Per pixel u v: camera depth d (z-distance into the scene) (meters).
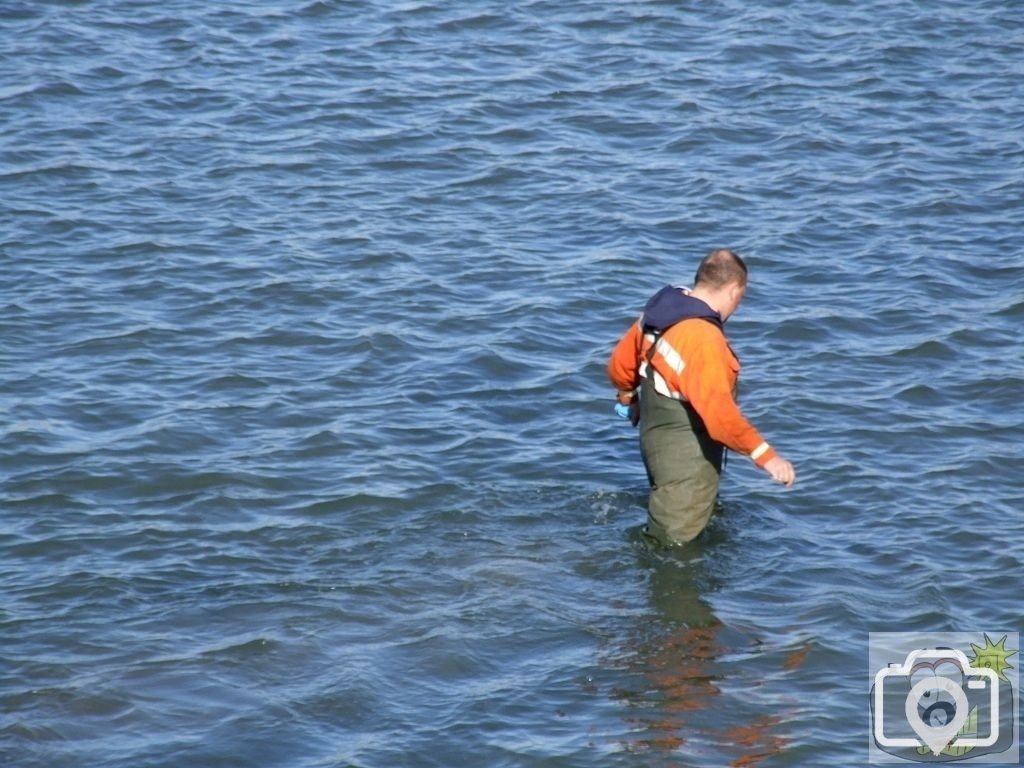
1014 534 27.22
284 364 34.53
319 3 62.19
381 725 21.47
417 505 28.41
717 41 59.22
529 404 33.03
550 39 59.34
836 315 37.44
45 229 41.78
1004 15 62.41
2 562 25.84
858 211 44.47
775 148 49.47
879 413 32.31
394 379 33.94
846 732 21.42
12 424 30.89
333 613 24.52
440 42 58.75
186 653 23.20
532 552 26.91
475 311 37.66
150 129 49.66
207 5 61.81
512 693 22.38
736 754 20.89
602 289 39.12
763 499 28.88
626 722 21.64
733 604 25.17
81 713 21.55
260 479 29.14
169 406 32.19
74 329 35.91
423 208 44.41
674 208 44.69
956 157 48.66
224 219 42.97
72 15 59.81
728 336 36.38
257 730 21.23
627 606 25.11
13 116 49.91
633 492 29.27
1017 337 36.16
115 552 26.34
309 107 51.91
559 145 49.47
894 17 61.94
